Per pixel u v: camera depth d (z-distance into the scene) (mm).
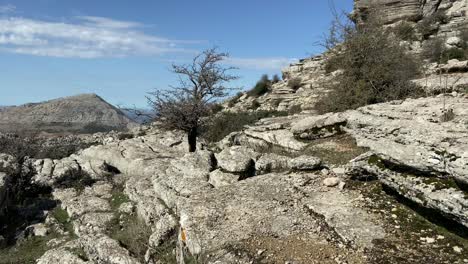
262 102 33812
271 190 8602
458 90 13570
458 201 5953
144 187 12578
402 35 25625
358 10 30719
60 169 17453
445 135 7191
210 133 22797
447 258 5723
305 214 7457
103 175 17297
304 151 11766
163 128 17500
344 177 8805
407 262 5727
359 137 10766
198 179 10211
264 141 13969
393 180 7305
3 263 10414
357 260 5934
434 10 29750
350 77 16281
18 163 16938
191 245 7047
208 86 16859
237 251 6473
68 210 13539
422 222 6652
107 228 11164
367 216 7070
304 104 25688
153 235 8844
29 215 13859
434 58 22781
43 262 9609
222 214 7758
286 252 6320
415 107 10703
